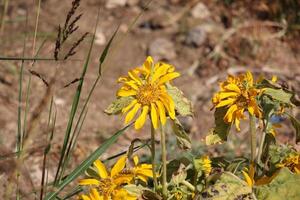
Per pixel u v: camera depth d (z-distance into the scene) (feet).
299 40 22.80
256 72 21.47
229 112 9.53
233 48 22.34
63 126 18.16
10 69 20.39
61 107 19.12
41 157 16.25
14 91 19.74
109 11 24.52
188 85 20.95
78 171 10.35
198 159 10.01
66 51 17.87
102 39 22.59
